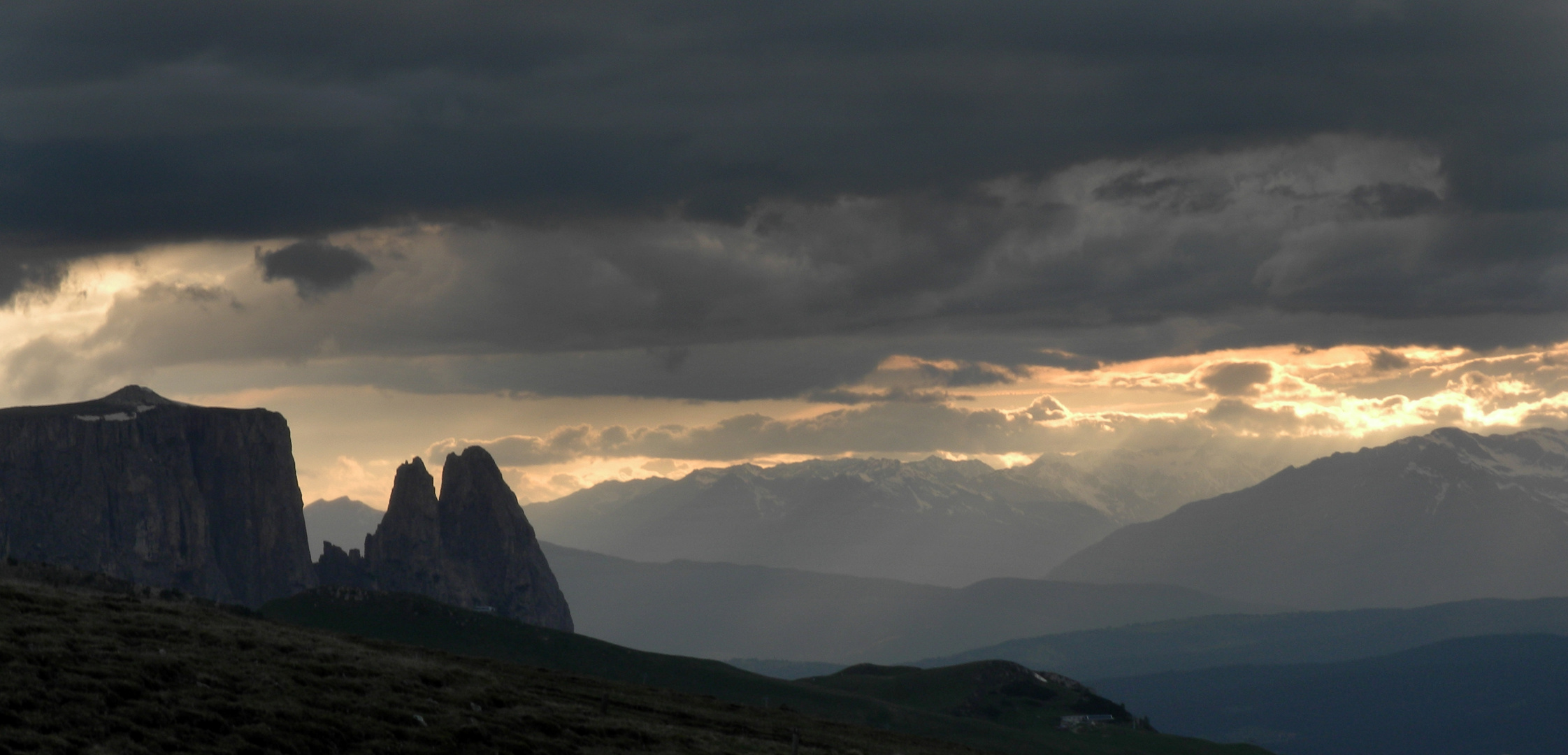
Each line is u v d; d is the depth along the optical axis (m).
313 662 86.56
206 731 68.62
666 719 119.56
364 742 73.62
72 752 61.59
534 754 80.25
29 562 133.50
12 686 66.88
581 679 158.25
